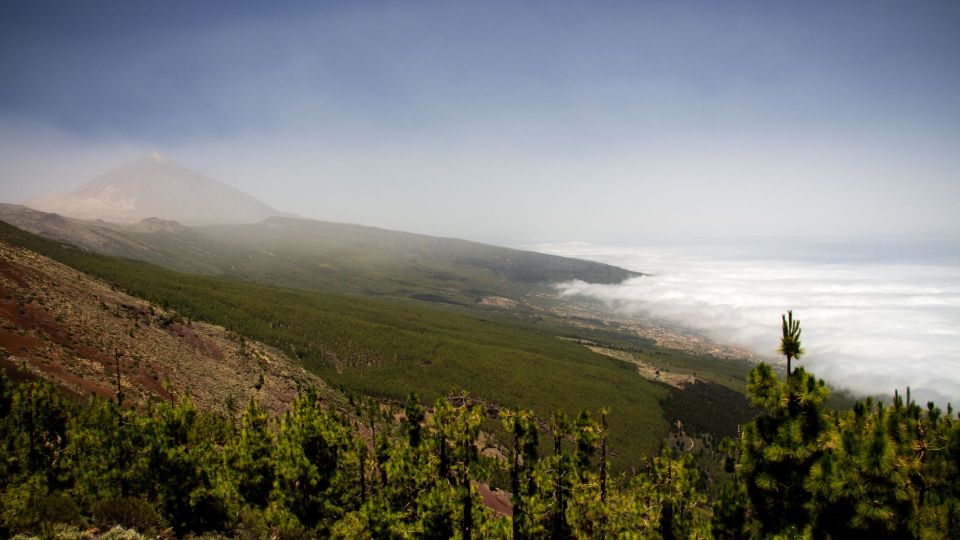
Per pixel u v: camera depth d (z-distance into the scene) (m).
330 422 38.62
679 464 35.28
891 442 16.41
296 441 35.53
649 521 33.75
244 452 35.62
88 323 81.75
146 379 73.38
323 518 34.38
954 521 16.25
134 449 29.78
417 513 33.19
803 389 18.86
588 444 39.84
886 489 16.03
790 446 18.39
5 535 18.31
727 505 22.33
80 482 29.08
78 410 37.78
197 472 28.83
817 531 17.36
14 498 19.64
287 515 32.44
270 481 35.75
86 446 31.94
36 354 62.31
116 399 60.12
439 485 32.38
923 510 16.47
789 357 19.59
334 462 36.47
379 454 39.16
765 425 19.72
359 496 36.78
